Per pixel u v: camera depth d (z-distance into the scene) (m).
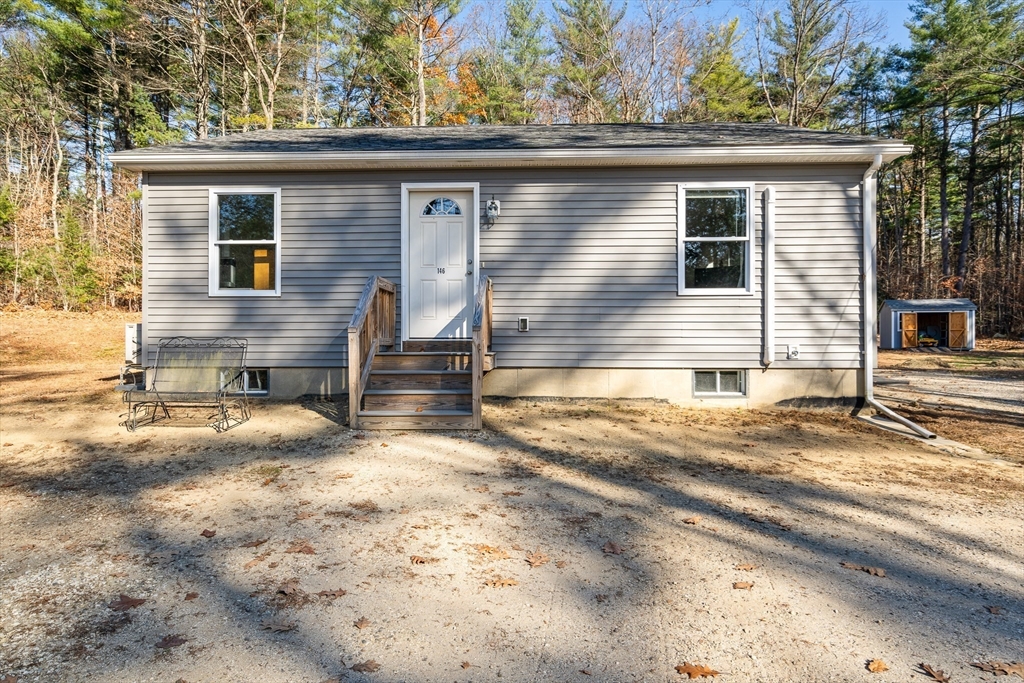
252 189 7.94
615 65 25.00
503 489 4.53
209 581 3.04
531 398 7.91
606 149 7.34
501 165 7.72
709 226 7.79
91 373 11.55
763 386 7.76
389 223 7.96
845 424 7.01
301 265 7.96
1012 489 4.65
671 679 2.28
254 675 2.28
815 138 7.78
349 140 8.60
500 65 25.69
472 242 8.00
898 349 20.83
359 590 2.96
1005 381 12.02
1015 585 3.09
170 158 7.45
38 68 23.66
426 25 22.97
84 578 3.08
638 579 3.11
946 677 2.30
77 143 27.42
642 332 7.83
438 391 6.61
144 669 2.32
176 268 7.96
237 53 20.45
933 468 5.24
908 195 32.31
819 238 7.62
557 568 3.23
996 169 27.23
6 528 3.75
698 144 7.38
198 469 4.98
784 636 2.59
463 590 2.98
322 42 23.45
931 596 2.96
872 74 27.86
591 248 7.84
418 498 4.30
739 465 5.27
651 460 5.40
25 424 6.75
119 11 18.80
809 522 3.94
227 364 7.37
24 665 2.35
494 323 7.91
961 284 26.25
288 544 3.49
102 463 5.17
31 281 20.89
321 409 7.45
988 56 19.70
